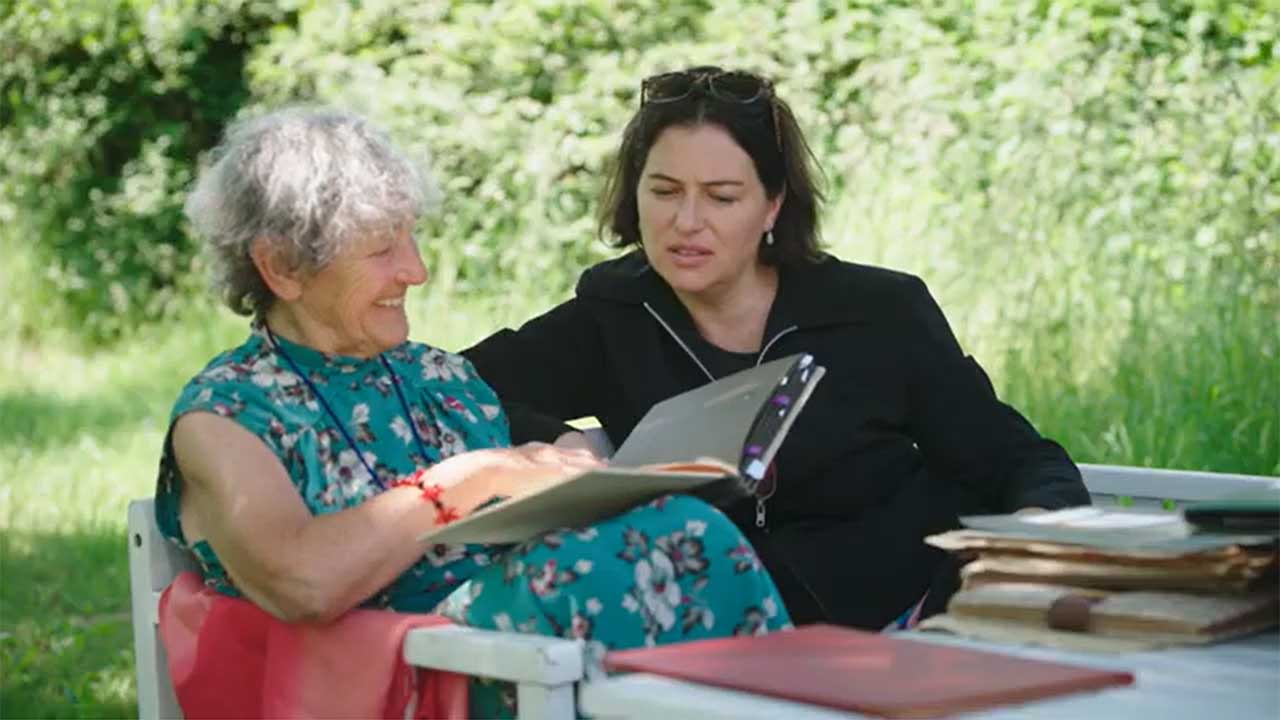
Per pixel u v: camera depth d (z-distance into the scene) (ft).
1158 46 41.27
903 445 15.19
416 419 13.56
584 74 48.14
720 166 14.57
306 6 53.21
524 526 11.91
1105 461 28.53
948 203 37.93
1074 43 40.75
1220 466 27.73
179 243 55.47
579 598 11.66
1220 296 30.94
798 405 13.10
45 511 35.65
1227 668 10.21
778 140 14.89
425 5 50.65
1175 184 35.19
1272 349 29.43
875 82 42.63
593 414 15.64
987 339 32.07
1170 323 30.94
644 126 14.90
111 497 36.55
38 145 56.18
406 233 13.21
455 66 48.91
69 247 55.57
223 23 55.57
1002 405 15.33
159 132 56.65
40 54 56.90
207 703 12.66
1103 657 10.51
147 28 55.57
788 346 15.05
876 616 14.87
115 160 57.36
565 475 12.83
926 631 11.34
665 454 13.08
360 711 11.73
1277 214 33.42
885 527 15.03
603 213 15.70
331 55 50.80
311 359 13.19
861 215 37.86
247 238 12.91
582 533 11.86
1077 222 34.60
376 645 11.71
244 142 13.10
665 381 15.11
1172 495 15.02
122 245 55.36
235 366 12.98
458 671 11.20
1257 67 39.24
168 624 12.98
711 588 12.10
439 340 43.11
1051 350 30.86
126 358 51.93
